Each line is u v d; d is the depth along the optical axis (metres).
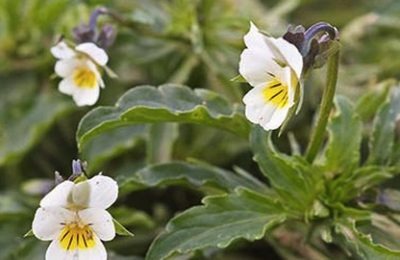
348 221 0.24
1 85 0.34
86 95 0.26
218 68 0.31
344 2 0.39
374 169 0.25
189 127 0.32
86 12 0.33
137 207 0.33
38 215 0.22
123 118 0.24
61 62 0.26
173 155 0.32
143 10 0.33
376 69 0.34
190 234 0.24
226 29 0.32
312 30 0.22
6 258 0.28
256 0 0.36
